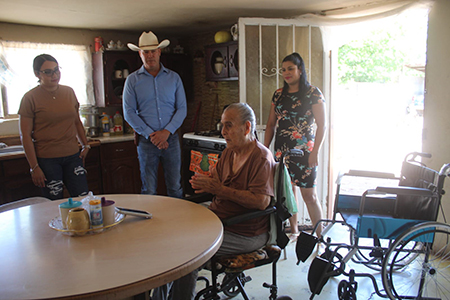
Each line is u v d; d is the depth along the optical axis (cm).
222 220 152
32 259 111
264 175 163
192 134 370
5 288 94
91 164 356
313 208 270
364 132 793
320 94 251
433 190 184
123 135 407
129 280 97
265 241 172
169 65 414
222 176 187
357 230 190
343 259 194
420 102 817
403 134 808
